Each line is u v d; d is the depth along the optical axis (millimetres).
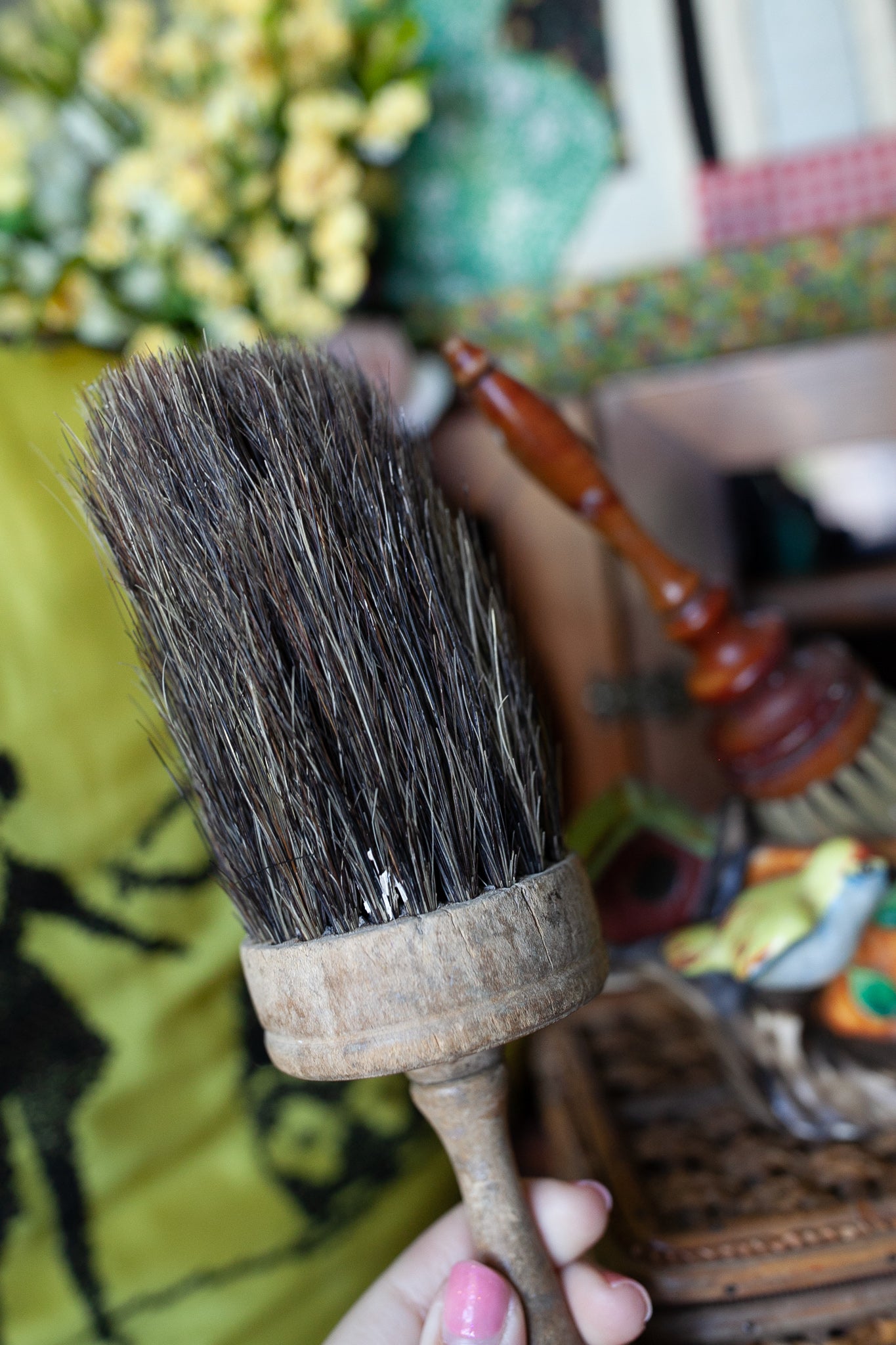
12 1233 401
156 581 310
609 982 480
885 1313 385
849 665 481
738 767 482
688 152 1089
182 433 305
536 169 1111
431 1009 288
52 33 968
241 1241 435
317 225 974
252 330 888
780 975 416
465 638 325
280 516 301
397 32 976
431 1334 334
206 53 955
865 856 409
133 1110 428
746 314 1048
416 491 340
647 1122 497
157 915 439
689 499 958
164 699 333
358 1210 463
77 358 480
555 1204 353
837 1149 450
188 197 886
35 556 425
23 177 897
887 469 1004
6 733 414
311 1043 295
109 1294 411
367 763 300
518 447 451
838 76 1058
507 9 1098
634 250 1110
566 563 952
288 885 304
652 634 951
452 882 300
